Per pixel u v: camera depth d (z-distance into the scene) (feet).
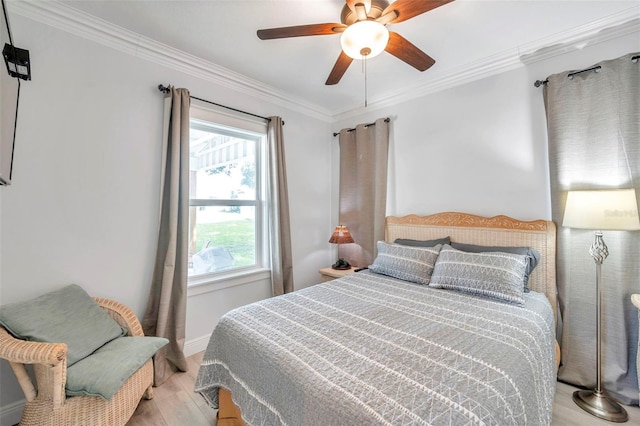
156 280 7.22
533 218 7.34
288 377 3.63
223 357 4.95
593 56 6.48
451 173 8.86
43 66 5.79
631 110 5.84
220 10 5.92
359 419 2.80
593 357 6.16
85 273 6.32
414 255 7.89
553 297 6.72
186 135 7.51
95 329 5.46
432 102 9.29
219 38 6.94
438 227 8.84
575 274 6.43
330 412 3.03
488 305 5.71
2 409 5.31
